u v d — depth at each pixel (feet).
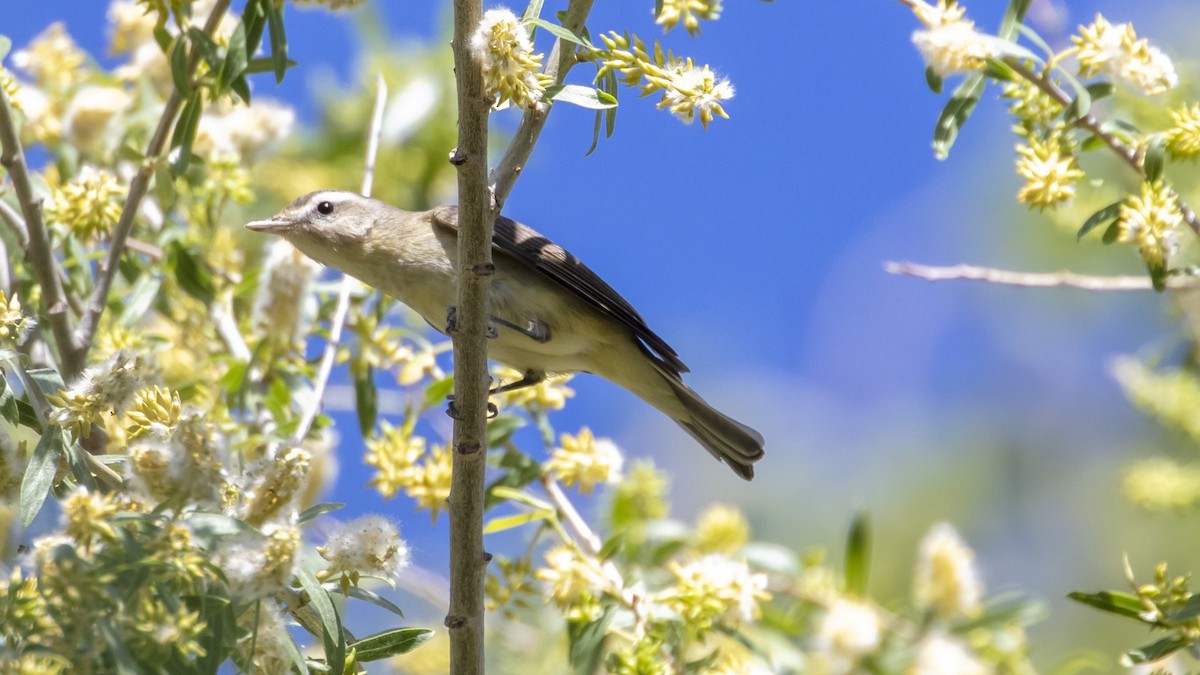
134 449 20.92
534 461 34.27
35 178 34.68
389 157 47.44
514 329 35.70
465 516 25.11
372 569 22.36
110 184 34.42
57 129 37.88
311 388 37.81
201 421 21.11
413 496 33.47
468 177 23.47
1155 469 39.47
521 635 38.75
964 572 32.81
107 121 37.22
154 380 24.56
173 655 20.34
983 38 28.09
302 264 35.53
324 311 38.45
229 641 20.65
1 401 23.36
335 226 35.83
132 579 19.58
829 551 55.01
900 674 31.86
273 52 30.48
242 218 46.09
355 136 47.37
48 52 39.11
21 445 22.65
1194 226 29.07
